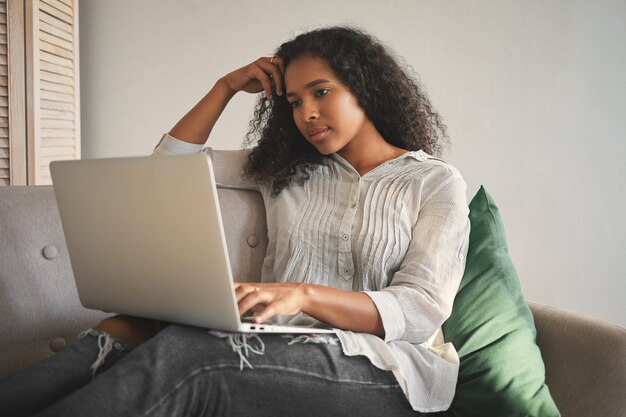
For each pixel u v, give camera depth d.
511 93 2.63
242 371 1.08
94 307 1.26
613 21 2.59
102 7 2.74
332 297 1.21
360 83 1.51
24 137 2.29
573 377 1.40
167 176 1.05
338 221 1.48
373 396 1.20
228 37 2.71
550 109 2.63
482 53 2.63
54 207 1.46
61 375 1.05
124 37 2.74
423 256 1.35
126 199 1.11
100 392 0.95
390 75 1.58
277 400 1.12
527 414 1.34
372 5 2.65
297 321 1.39
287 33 2.69
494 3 2.61
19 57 2.26
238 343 1.10
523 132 2.64
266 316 1.13
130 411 0.96
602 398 1.35
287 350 1.14
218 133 2.74
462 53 2.63
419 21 2.64
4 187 1.45
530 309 1.56
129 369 0.99
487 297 1.51
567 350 1.43
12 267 1.38
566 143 2.63
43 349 1.41
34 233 1.42
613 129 2.62
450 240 1.38
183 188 1.04
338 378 1.16
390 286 1.33
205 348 1.06
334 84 1.50
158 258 1.10
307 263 1.48
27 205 1.43
